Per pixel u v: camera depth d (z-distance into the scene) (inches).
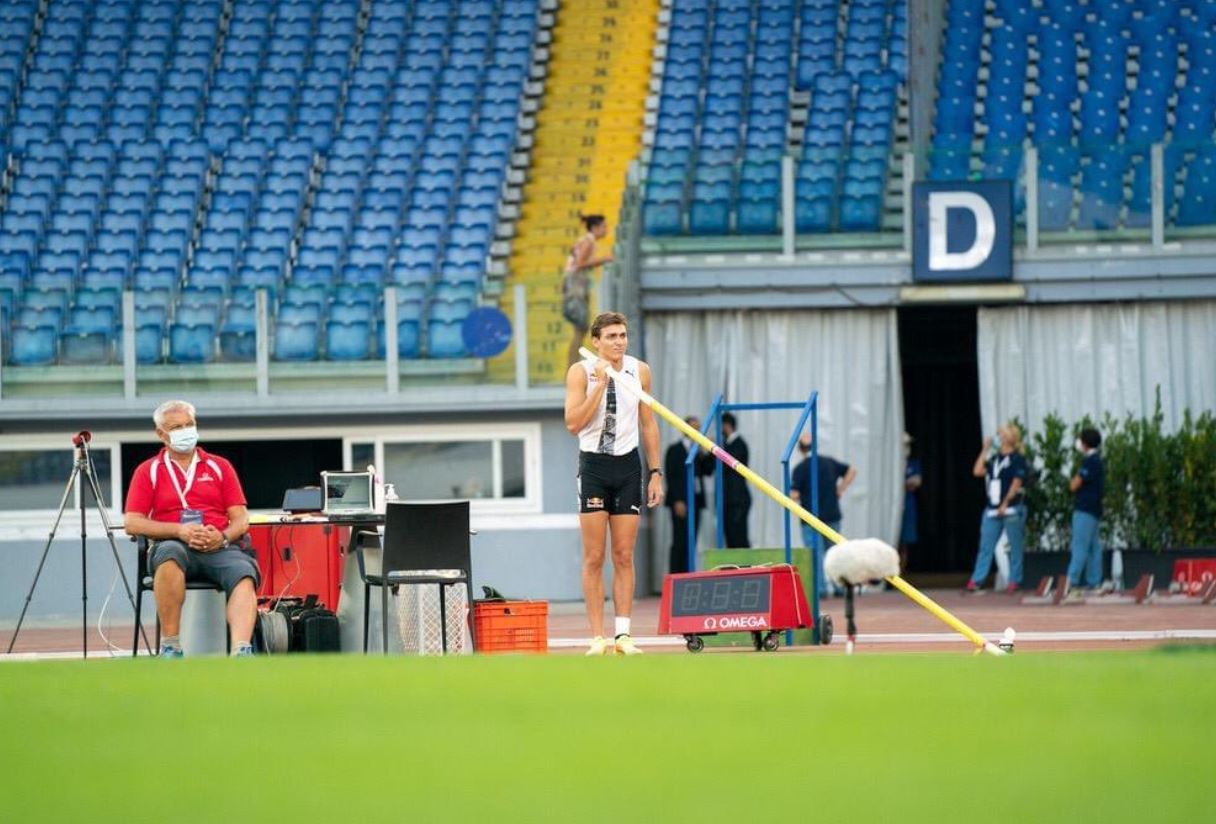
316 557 1487.5
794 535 2476.6
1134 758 436.8
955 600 2229.3
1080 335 2468.0
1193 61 2920.8
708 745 470.0
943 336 2888.8
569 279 2289.6
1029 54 2945.4
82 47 3070.9
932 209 2448.3
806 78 2920.8
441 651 1300.4
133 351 2329.0
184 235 2672.2
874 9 3004.4
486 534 2327.8
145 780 439.8
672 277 2498.8
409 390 2308.1
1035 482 2386.8
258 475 2498.8
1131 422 2373.3
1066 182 2442.2
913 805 379.9
